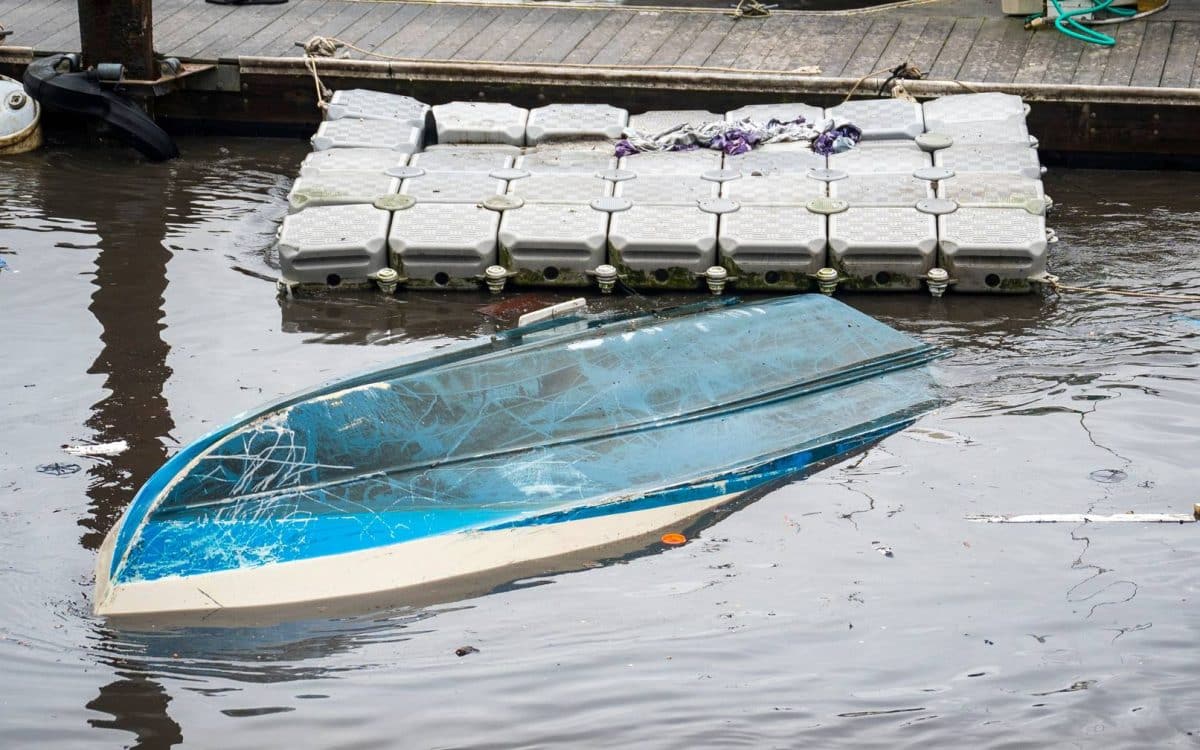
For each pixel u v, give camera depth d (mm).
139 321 9492
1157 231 11273
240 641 5992
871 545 6730
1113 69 13250
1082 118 12758
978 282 10055
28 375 8555
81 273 10297
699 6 16047
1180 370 8664
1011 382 8562
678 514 7090
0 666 5719
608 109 12164
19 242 10852
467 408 7379
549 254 10250
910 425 8039
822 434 7832
